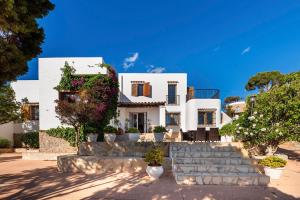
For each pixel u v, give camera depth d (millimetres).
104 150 10336
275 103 9922
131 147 10234
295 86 9914
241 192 6152
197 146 9836
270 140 9773
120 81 21766
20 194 5809
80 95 11617
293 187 6637
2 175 8156
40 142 13461
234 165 8078
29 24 4086
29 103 18797
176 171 7805
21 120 17188
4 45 3934
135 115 21203
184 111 22016
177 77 22391
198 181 6984
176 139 15234
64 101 10242
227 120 21906
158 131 12477
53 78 13680
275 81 30828
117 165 8594
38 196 5645
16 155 15094
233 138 11297
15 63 4008
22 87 19219
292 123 9727
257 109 10320
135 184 6852
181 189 6375
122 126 20484
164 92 22156
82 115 10055
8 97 15891
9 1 3375
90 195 5742
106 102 12945
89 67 13570
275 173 7453
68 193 5906
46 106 13586
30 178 7629
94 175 8047
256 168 7824
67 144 13328
